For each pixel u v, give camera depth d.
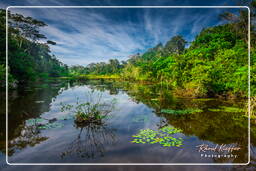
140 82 25.30
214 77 9.70
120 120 5.71
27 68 20.06
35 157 3.28
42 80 30.00
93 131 4.66
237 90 8.70
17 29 28.53
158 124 5.26
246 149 3.53
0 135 4.41
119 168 2.88
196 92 9.77
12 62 17.44
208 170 2.82
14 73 18.23
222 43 13.58
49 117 6.02
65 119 5.80
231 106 7.45
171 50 40.75
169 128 4.83
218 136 4.23
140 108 7.50
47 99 10.00
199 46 18.02
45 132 4.59
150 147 3.65
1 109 7.29
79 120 5.46
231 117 5.82
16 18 28.19
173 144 3.79
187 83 10.63
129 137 4.23
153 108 7.46
